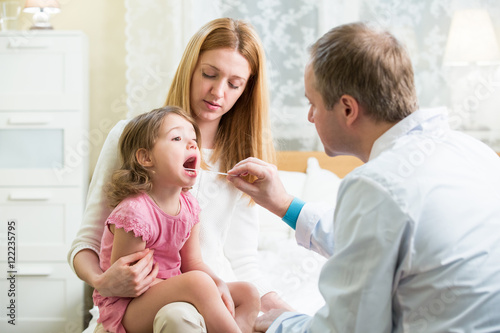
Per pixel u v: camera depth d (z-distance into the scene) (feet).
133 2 10.21
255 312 4.40
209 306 3.76
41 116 9.60
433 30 10.38
